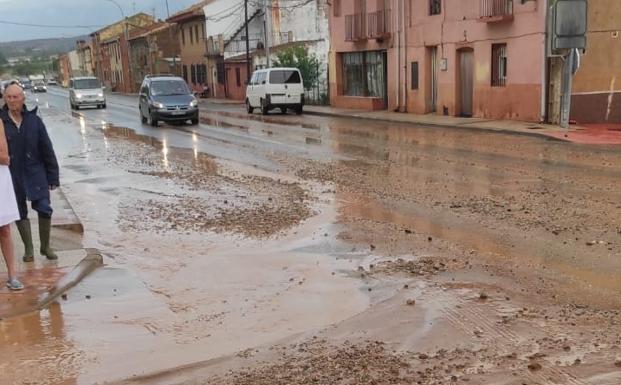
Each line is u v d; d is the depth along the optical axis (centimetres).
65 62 13825
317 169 1377
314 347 502
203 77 5881
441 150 1617
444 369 448
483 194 1046
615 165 1298
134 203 1098
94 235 888
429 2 2667
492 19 2245
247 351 500
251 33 4881
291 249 789
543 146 1636
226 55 5222
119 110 3962
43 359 493
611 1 2012
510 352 473
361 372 449
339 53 3406
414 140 1864
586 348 474
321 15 3622
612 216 867
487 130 2061
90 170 1491
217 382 447
